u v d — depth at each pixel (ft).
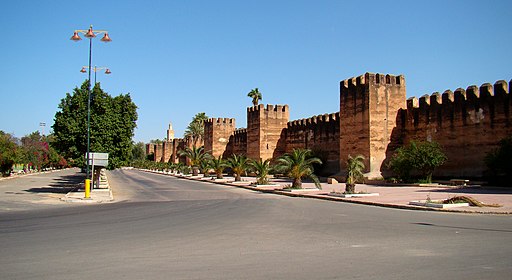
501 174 96.99
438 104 120.57
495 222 46.06
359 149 129.90
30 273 25.49
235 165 150.82
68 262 28.32
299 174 104.42
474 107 110.11
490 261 27.55
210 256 30.09
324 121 167.43
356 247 33.06
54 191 106.32
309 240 36.32
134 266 27.14
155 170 351.46
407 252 30.86
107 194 94.94
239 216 54.29
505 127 102.73
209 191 110.01
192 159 217.15
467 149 111.14
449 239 35.81
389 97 130.52
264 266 27.02
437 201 63.52
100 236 38.65
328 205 69.97
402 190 94.43
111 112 106.11
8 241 36.22
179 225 45.91
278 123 201.05
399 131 131.13
